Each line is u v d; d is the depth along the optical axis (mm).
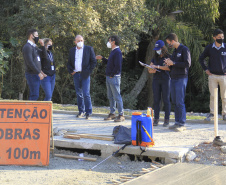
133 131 5336
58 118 8555
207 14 16625
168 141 5695
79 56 8148
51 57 7848
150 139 5230
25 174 4684
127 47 14617
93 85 17484
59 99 17812
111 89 7883
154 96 7297
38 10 13031
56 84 16656
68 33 13062
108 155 5418
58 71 15531
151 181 4160
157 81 7211
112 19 14211
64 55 15086
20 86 16156
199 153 5172
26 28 13922
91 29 13008
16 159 5129
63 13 12875
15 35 14414
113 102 8219
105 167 5051
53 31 12680
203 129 6887
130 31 14703
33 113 5281
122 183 4117
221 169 4574
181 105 6695
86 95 8273
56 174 4691
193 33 16125
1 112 5273
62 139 5902
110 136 5934
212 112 7691
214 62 7379
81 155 5637
